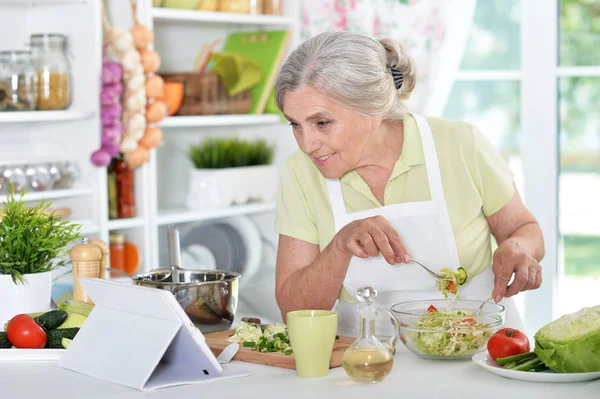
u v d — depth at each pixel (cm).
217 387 154
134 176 320
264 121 357
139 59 300
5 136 307
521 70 379
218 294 190
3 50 303
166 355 166
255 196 357
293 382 156
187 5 329
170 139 371
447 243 215
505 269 192
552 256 379
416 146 216
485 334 168
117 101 295
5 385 159
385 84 195
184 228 341
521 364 158
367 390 150
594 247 384
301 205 221
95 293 170
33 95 279
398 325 167
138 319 162
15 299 194
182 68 372
